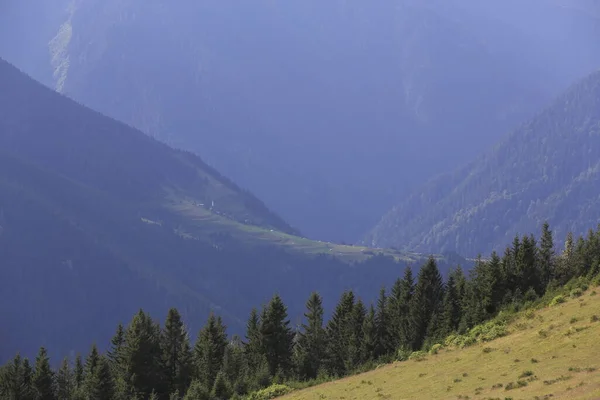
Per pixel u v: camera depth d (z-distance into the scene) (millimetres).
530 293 85812
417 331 99375
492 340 67500
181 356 103625
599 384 39281
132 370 98875
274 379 92375
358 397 60969
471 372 55688
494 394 45094
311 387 80812
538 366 49219
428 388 54875
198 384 89188
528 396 41500
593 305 62312
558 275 96188
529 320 68312
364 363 95000
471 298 93625
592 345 49812
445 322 93312
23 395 95938
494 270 92688
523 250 95250
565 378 43188
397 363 79812
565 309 66000
